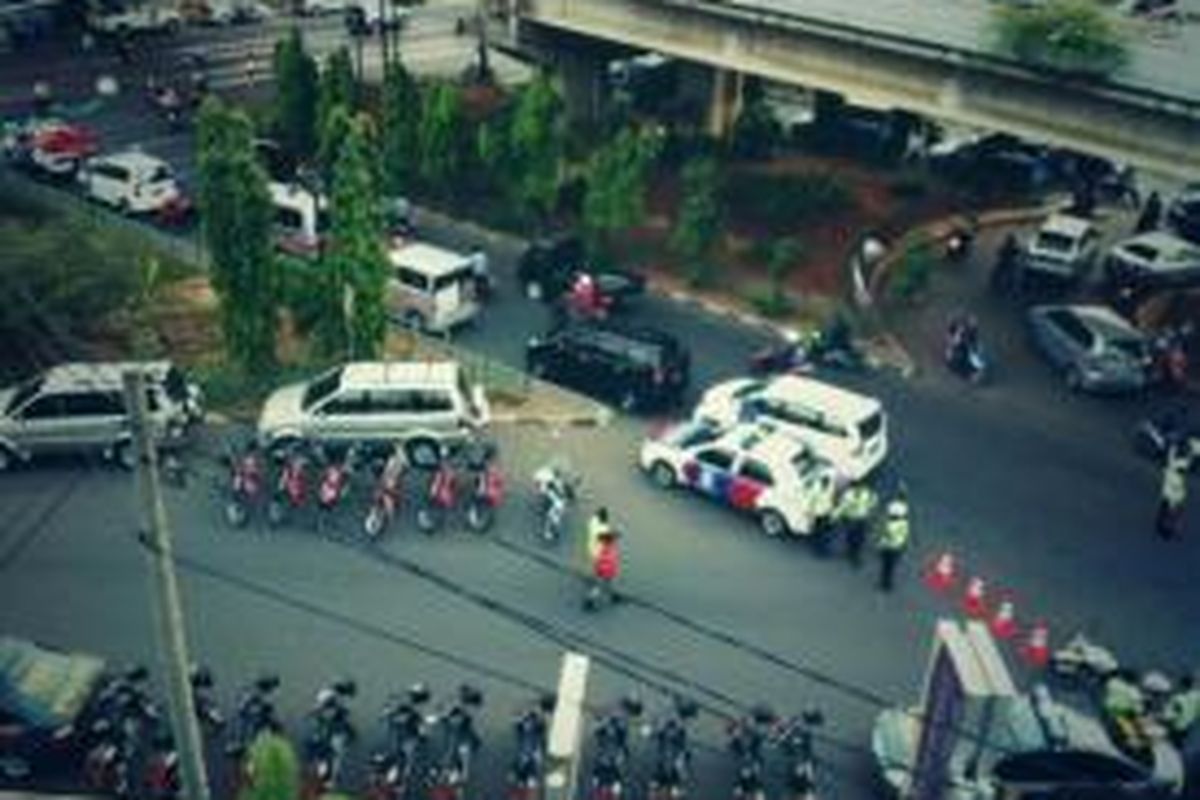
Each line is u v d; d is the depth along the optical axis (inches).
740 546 1424.7
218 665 1214.9
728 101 2640.3
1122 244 2144.4
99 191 2112.5
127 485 1469.0
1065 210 2443.4
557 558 1384.1
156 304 1857.8
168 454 1501.0
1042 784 1053.2
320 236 1941.4
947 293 2106.3
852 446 1504.7
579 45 2576.3
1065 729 1097.4
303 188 2004.2
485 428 1601.9
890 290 2055.9
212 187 1544.0
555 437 1605.6
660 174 2437.3
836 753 1149.7
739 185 2378.2
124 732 1088.8
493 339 1838.1
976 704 952.9
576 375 1686.8
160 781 1063.0
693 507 1486.2
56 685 1107.3
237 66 2805.1
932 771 1016.9
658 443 1512.1
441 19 3240.7
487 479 1407.5
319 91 2299.5
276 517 1409.9
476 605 1309.1
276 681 1100.5
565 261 1962.4
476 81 2773.1
